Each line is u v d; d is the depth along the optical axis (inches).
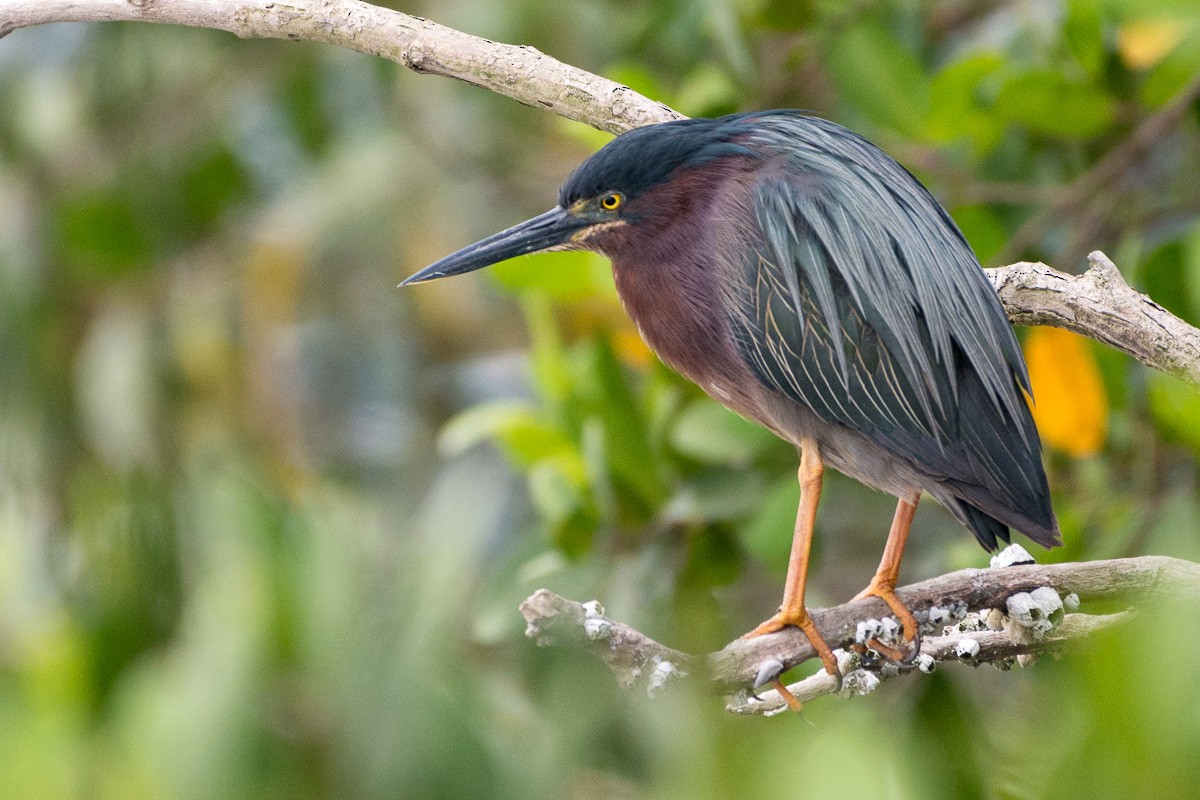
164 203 561.0
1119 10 385.1
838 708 285.6
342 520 320.8
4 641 390.0
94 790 326.6
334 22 313.0
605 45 502.3
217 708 305.7
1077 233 409.4
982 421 292.0
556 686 282.5
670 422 392.8
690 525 387.2
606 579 377.1
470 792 299.9
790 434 307.9
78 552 430.9
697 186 304.0
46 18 319.3
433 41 312.2
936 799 265.0
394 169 550.3
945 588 268.1
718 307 304.2
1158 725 181.6
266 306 554.9
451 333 571.8
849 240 293.0
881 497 436.1
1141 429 382.0
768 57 464.4
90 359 538.6
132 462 447.5
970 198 412.5
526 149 546.6
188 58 544.4
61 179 552.1
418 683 302.8
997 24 471.8
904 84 409.1
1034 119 401.4
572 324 443.5
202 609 316.8
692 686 241.6
